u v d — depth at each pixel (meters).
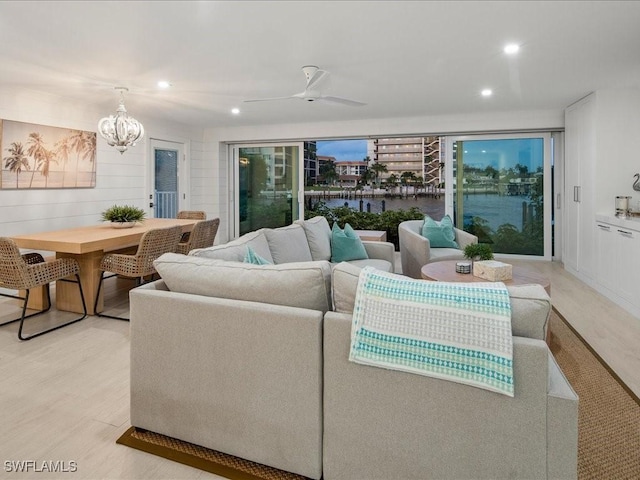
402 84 4.26
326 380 1.54
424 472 1.44
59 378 2.47
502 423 1.33
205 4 2.46
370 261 3.98
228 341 1.67
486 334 1.32
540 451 1.30
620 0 2.42
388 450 1.47
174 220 5.38
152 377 1.83
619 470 1.67
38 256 3.93
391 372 1.45
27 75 3.89
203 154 7.42
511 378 1.28
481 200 6.49
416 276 4.39
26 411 2.11
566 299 4.21
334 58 3.43
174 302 1.76
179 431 1.81
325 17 2.63
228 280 1.75
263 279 1.69
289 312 1.58
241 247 2.54
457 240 5.07
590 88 4.46
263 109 5.55
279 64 3.58
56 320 3.55
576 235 5.18
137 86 4.30
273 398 1.62
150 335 1.82
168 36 2.94
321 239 3.97
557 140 6.07
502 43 3.09
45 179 4.66
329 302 1.67
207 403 1.74
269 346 1.61
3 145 4.21
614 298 4.11
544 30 2.85
